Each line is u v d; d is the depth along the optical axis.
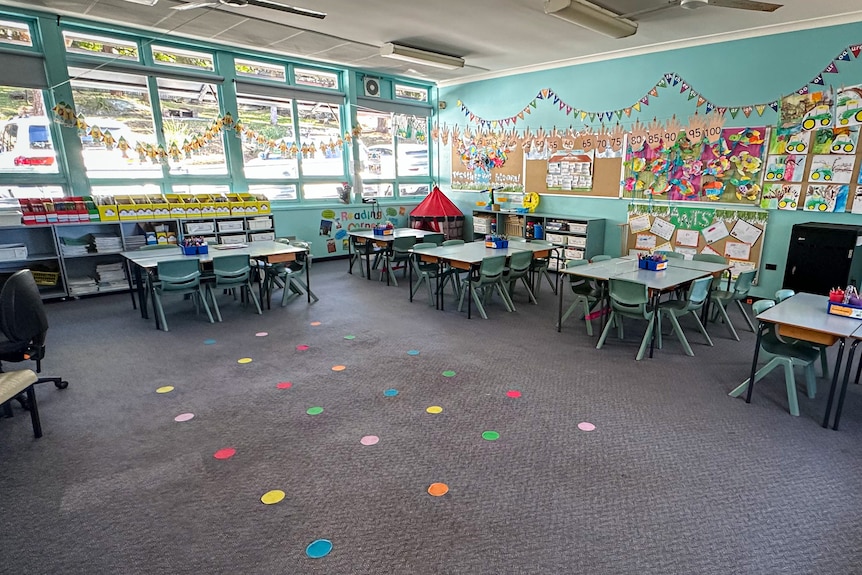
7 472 2.39
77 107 5.58
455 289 5.82
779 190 5.25
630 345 4.14
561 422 2.85
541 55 6.52
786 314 2.92
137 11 4.86
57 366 3.70
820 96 4.87
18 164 5.31
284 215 7.34
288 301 5.58
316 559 1.84
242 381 3.43
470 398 3.16
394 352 3.98
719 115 5.59
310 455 2.53
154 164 6.26
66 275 5.55
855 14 4.55
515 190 7.91
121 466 2.44
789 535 1.95
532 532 1.97
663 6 4.32
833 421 2.84
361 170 8.27
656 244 6.36
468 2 4.38
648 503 2.14
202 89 6.44
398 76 8.33
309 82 7.46
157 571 1.79
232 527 2.01
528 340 4.27
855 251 4.52
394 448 2.59
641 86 6.19
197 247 4.96
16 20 5.09
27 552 1.89
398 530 1.99
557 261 6.16
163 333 4.47
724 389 3.28
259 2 3.71
